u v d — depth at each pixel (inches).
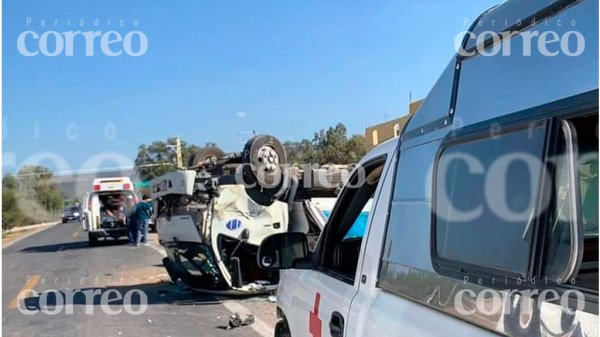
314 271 136.1
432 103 86.4
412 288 83.7
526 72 65.9
